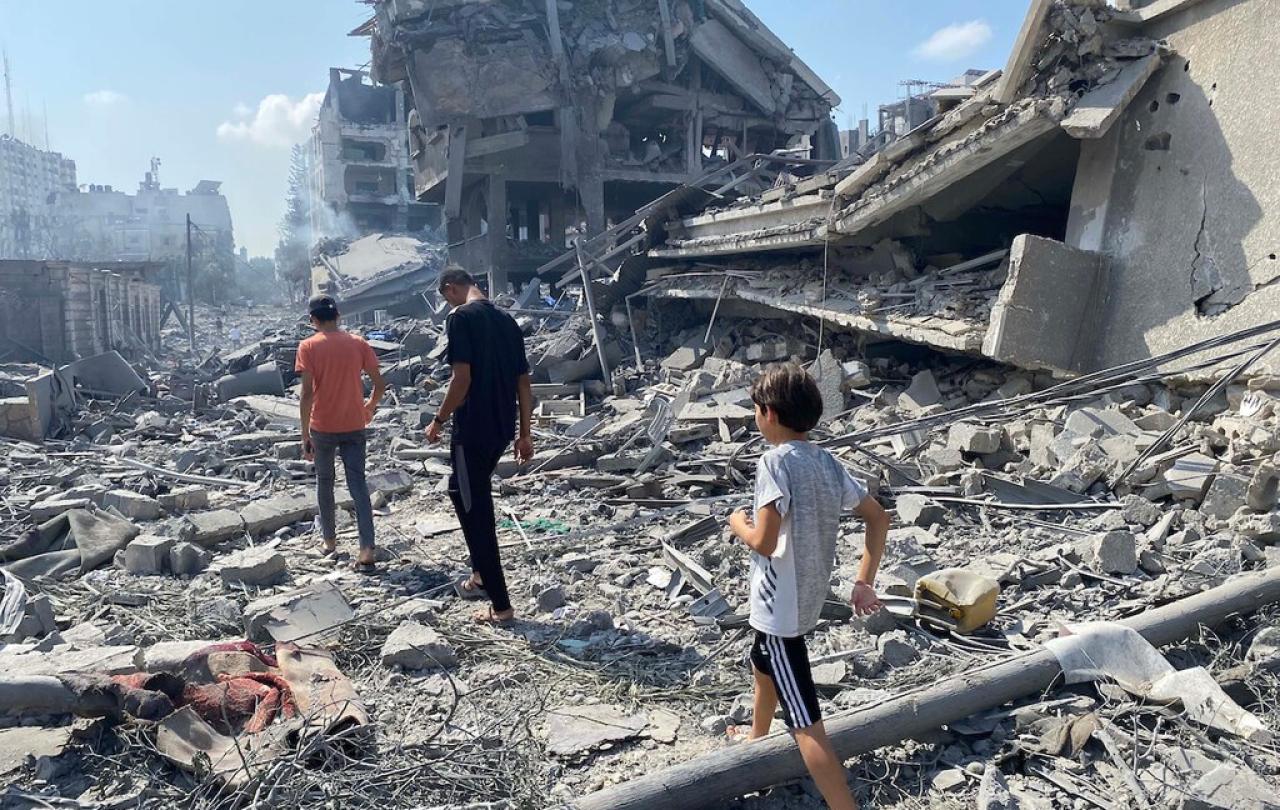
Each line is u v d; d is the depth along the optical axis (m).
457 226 33.91
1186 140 8.41
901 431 7.69
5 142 98.88
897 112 28.22
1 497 8.77
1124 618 4.47
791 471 2.93
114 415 14.24
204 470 10.26
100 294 24.19
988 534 6.44
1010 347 8.62
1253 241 7.75
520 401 5.24
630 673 4.43
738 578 5.79
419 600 5.44
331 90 64.50
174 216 105.88
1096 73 8.83
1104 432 7.69
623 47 26.91
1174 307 8.28
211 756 3.49
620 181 28.42
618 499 8.16
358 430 6.23
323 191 64.62
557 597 5.43
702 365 15.12
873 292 10.79
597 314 17.84
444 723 3.78
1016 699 3.85
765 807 3.27
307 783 3.24
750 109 29.50
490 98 26.59
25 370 16.11
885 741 3.47
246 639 4.96
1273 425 6.88
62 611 5.50
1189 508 6.52
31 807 3.24
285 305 74.19
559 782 3.45
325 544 6.67
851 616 4.97
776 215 13.73
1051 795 3.26
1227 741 3.46
